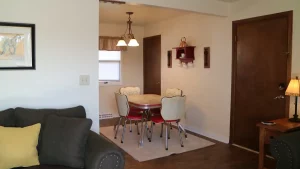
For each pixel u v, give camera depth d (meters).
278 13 3.37
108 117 6.20
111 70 6.27
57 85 2.78
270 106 3.54
